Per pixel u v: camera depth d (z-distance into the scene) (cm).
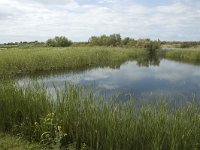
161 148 455
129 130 490
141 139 484
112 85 1305
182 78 1595
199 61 3003
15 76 1574
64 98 591
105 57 2678
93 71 1939
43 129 521
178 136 464
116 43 5647
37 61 1873
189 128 478
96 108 553
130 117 517
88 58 2377
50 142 505
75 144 496
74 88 668
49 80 1409
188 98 971
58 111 559
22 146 490
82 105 561
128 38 5775
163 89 1212
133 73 1833
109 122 504
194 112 545
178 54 3694
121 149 486
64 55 2162
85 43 5956
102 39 5706
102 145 498
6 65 1662
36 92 621
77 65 2211
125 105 581
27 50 2450
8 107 595
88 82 1384
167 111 566
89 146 509
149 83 1391
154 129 484
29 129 551
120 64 2575
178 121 490
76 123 529
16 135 549
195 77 1638
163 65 2503
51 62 1967
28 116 581
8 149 476
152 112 537
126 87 1255
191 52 3456
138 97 968
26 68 1778
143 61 2986
